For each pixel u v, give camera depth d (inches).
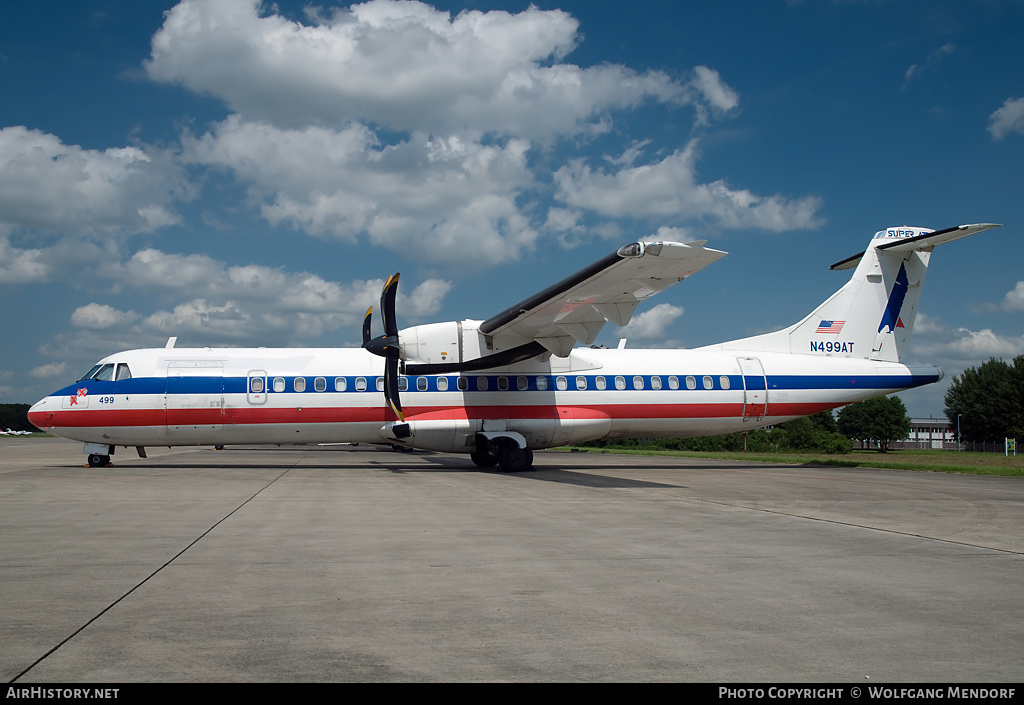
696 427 731.4
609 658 152.7
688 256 467.5
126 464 775.7
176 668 144.0
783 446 2075.5
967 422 2827.3
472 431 677.3
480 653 155.2
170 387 658.8
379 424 683.4
